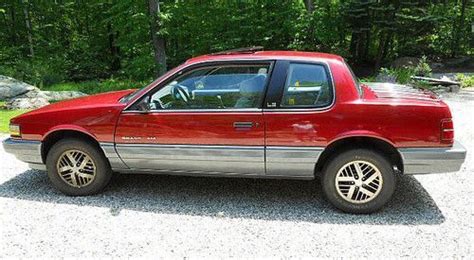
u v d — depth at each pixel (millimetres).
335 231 3480
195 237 3387
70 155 4289
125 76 19797
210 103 3957
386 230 3488
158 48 15797
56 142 4328
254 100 3852
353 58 21297
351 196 3812
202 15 17859
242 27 17828
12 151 4422
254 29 17969
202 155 3979
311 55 4012
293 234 3432
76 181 4316
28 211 3939
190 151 3988
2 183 4754
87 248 3215
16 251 3176
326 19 18031
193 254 3111
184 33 17672
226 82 3941
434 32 20391
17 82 11305
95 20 23438
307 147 3760
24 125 4324
